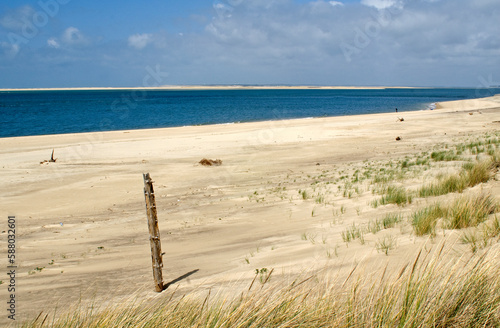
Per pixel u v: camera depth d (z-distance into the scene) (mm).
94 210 12688
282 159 21672
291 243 6898
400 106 84125
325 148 25000
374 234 6230
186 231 9523
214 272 5754
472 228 5219
